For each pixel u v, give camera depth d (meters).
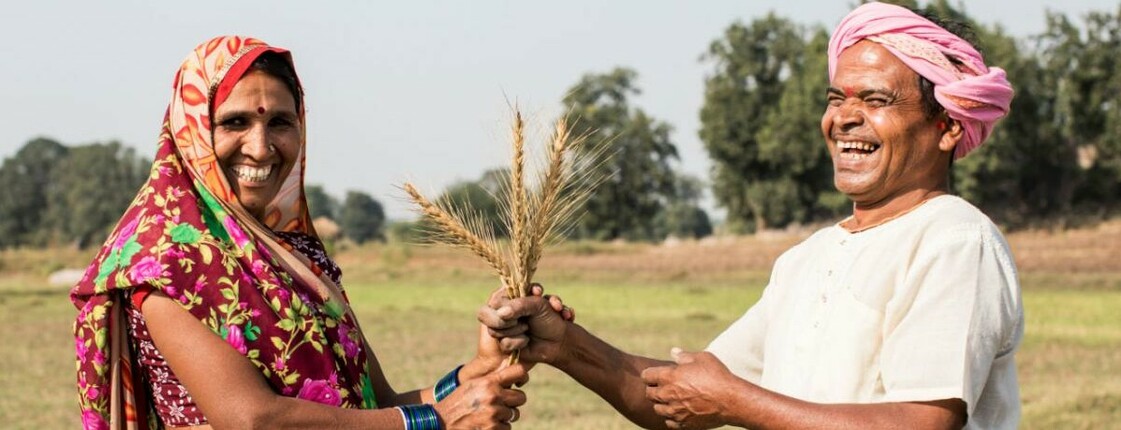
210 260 3.07
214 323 3.04
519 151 3.42
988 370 2.99
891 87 3.14
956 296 2.98
